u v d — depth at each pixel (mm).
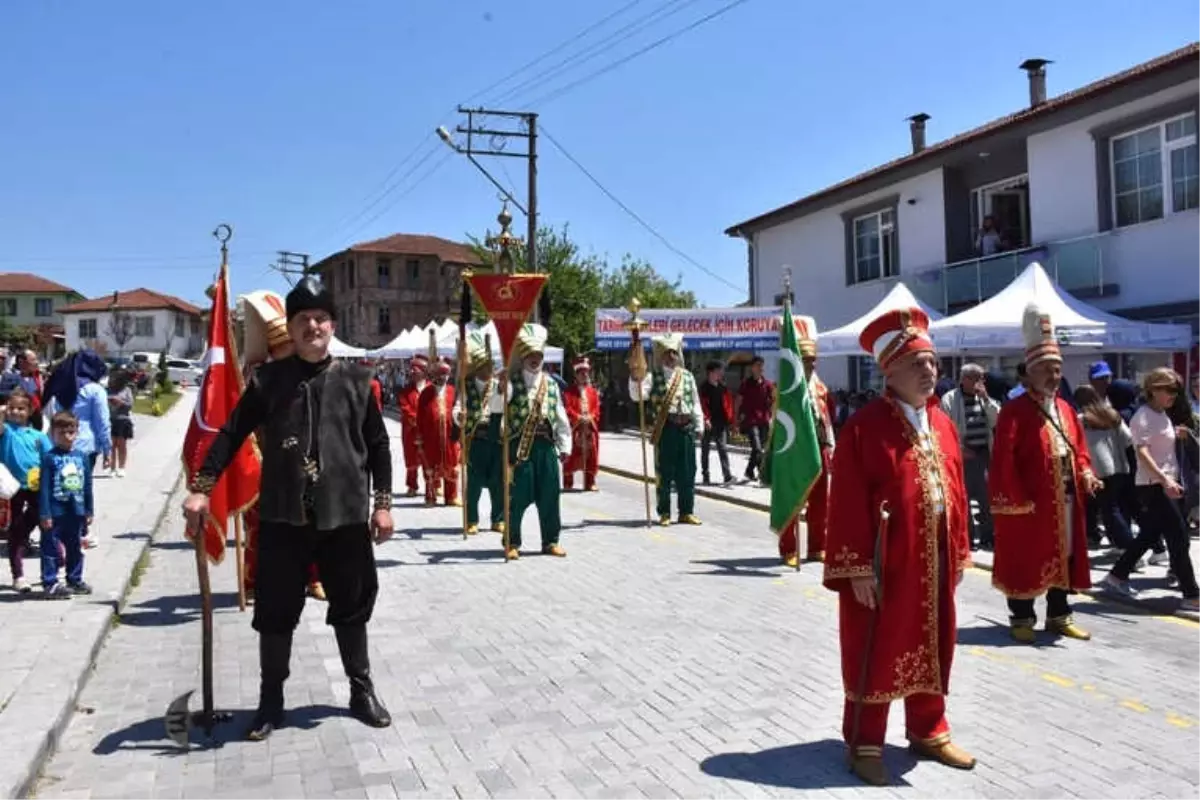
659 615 7969
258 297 7270
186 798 4566
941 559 4754
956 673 6449
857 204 26219
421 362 16453
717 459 21500
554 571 9836
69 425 8234
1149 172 18156
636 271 45781
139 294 87438
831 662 6633
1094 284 18766
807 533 10539
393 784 4707
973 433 11039
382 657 6805
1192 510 11109
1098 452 9453
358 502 5387
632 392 13125
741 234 31203
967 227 23172
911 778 4734
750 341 23578
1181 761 4949
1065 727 5430
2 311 87750
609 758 5004
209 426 7383
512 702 5867
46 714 5305
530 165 30641
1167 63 16453
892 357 4742
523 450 10539
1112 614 8070
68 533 8211
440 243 67625
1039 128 19922
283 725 5504
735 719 5555
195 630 7633
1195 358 16891
